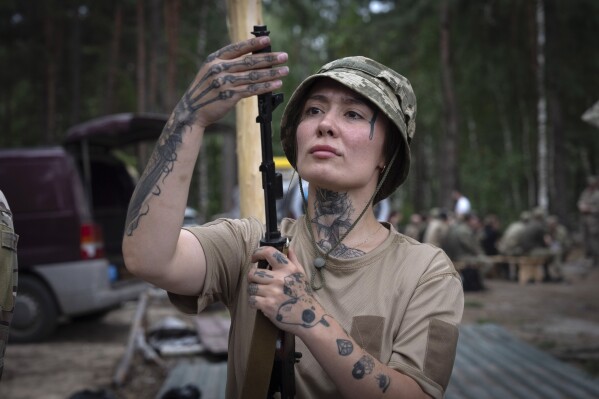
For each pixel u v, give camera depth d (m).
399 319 1.57
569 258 18.78
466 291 12.25
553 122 22.30
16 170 7.57
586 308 10.05
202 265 1.61
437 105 28.36
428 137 33.22
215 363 6.19
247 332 1.64
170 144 1.51
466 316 9.32
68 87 26.98
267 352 1.50
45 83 24.22
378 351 1.54
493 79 24.31
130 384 5.59
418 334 1.53
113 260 8.31
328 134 1.61
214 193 27.38
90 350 7.16
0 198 1.57
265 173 1.52
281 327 1.46
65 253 7.54
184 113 1.51
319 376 1.58
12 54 23.56
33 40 23.30
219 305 9.67
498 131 29.70
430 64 27.70
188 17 23.97
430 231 13.33
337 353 1.44
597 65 23.39
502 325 8.54
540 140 22.70
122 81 26.83
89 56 26.03
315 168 1.61
